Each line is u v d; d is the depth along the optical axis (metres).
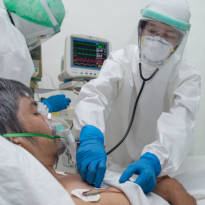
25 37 1.43
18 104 0.79
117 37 2.75
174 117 1.23
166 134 1.16
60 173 1.21
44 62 2.42
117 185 0.92
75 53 1.91
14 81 0.87
